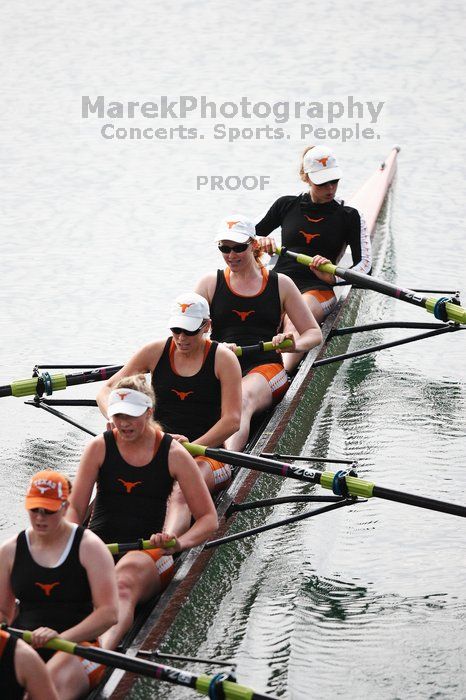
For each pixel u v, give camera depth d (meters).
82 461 23.47
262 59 86.00
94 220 56.06
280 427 31.48
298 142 68.00
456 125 70.31
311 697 21.92
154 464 23.27
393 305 45.72
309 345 32.25
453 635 24.06
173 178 62.44
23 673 17.64
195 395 27.92
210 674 22.19
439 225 54.25
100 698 20.08
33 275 48.94
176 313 27.23
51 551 19.77
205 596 24.48
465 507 25.38
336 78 80.69
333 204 38.97
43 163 65.12
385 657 23.30
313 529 28.56
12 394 32.03
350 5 100.81
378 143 67.12
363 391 37.56
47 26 96.25
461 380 38.53
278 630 24.19
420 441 33.69
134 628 22.70
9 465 32.22
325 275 39.00
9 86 80.50
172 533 24.31
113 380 28.38
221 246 32.00
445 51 86.56
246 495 28.05
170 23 96.56
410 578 26.39
